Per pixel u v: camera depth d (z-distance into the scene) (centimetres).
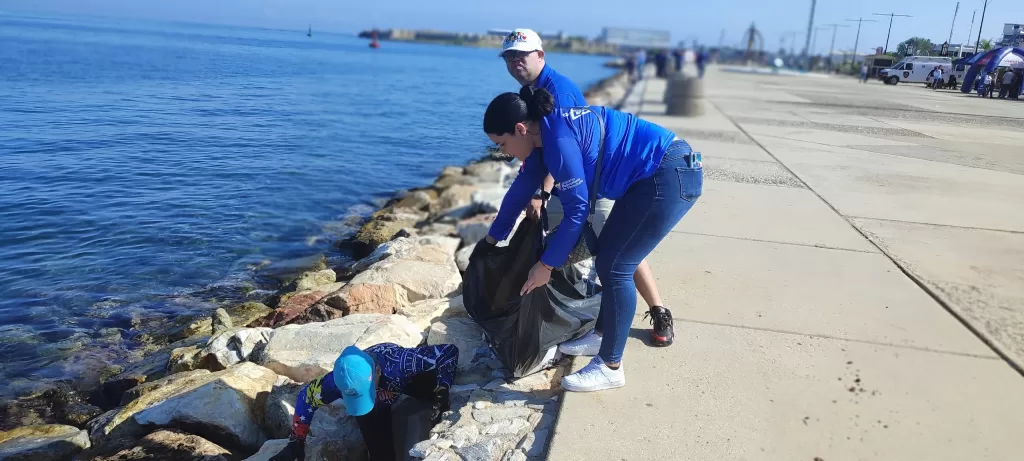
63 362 502
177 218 740
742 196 666
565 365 357
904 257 493
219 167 783
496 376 355
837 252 504
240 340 455
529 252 335
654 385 322
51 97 835
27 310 566
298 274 678
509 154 312
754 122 1241
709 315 395
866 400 309
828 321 388
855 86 1850
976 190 704
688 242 521
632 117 303
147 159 766
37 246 656
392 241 691
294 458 333
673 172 290
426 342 422
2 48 1195
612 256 304
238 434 368
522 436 299
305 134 1029
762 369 336
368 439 326
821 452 273
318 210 851
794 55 4406
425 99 1819
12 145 751
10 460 376
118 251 664
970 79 1427
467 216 853
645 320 388
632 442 282
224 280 646
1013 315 395
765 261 483
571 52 15000
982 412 299
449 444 295
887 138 1053
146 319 568
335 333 417
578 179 282
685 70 3491
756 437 283
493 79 2850
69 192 745
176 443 353
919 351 353
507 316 341
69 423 440
